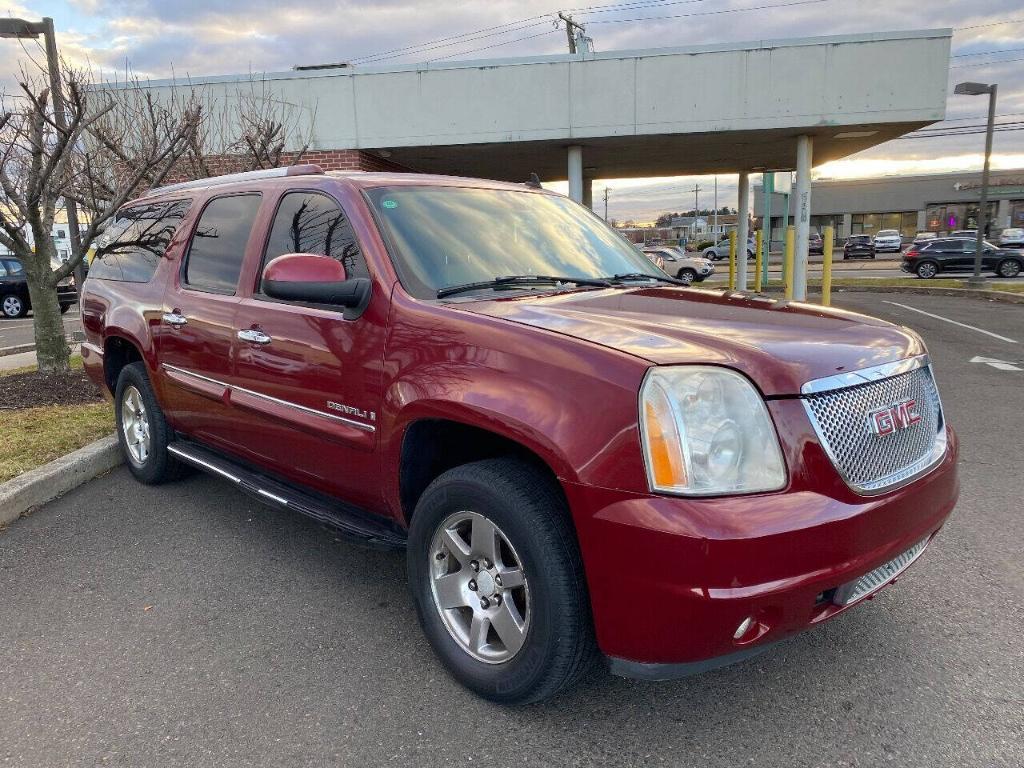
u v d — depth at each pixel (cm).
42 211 779
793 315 281
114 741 247
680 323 256
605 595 222
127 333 464
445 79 1302
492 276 319
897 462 246
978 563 371
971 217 6119
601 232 405
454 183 371
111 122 1003
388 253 303
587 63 1279
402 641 308
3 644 307
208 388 394
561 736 248
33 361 1075
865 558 226
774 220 6525
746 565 205
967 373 888
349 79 1309
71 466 495
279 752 242
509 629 253
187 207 446
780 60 1251
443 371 264
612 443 218
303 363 324
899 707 260
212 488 495
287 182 370
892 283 2495
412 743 245
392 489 294
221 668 289
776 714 258
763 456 217
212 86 1280
